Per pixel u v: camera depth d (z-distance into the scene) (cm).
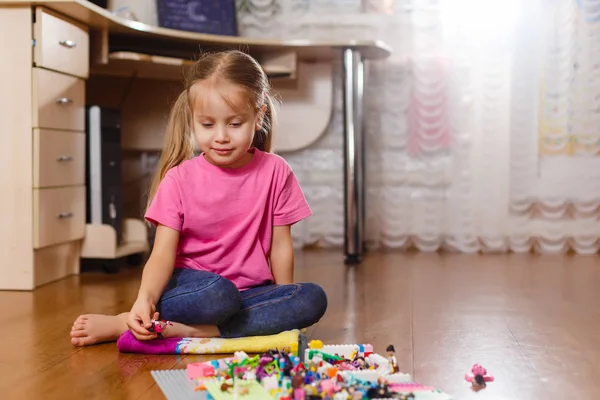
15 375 110
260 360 103
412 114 272
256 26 276
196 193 133
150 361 118
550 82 262
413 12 268
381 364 108
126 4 273
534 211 270
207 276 125
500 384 105
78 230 213
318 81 274
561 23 260
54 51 192
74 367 114
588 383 106
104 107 224
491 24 262
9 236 189
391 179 275
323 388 92
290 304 127
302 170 285
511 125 264
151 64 235
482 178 268
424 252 270
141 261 239
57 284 200
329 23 273
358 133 241
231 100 124
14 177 188
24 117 187
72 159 207
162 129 273
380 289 191
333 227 285
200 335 126
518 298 177
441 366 115
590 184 264
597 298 178
